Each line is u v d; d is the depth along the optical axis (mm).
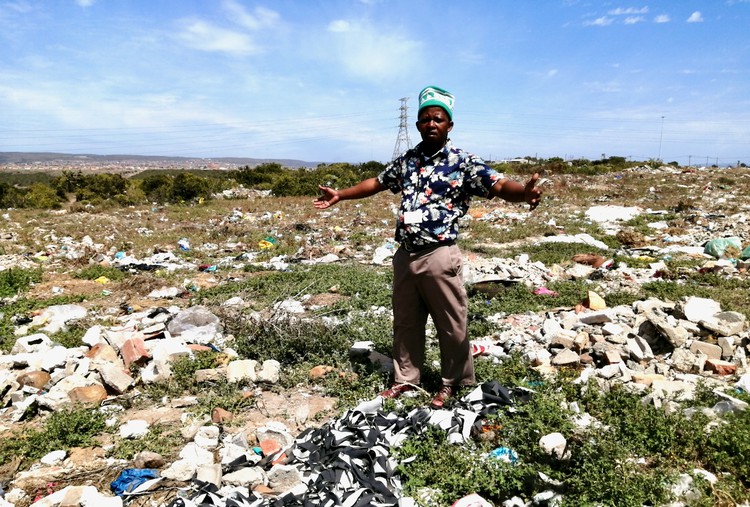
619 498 2709
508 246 13562
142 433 3861
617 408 3766
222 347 5656
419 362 4215
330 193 4301
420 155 3861
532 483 2932
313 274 9391
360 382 4570
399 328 4125
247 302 7828
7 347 6016
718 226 15797
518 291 7961
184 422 4031
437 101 3654
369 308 7301
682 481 2908
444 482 2977
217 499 2879
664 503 2738
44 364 4992
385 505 2773
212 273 10508
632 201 22875
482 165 3645
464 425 3439
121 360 5160
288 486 3066
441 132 3717
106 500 2930
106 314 7367
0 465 3445
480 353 5285
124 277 10156
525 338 5871
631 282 8820
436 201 3729
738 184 29359
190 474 3234
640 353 5027
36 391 4547
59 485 3229
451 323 3875
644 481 2793
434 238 3723
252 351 5426
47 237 15211
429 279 3775
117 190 33875
